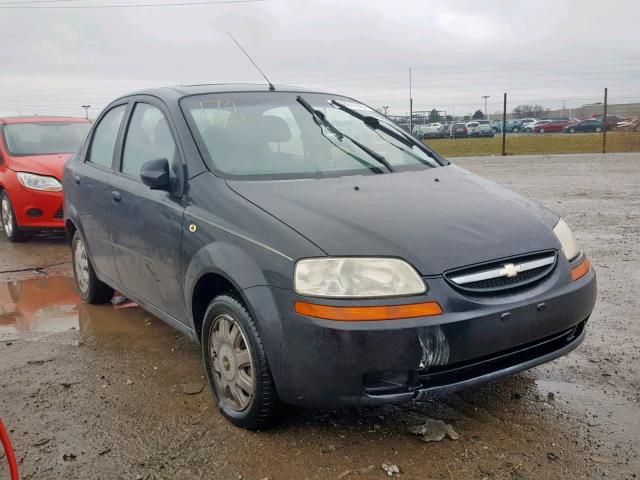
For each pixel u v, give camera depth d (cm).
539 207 365
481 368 295
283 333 286
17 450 311
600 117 5031
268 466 290
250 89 446
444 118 5031
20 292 602
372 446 304
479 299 284
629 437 306
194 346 444
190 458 299
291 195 331
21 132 918
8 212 849
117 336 469
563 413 332
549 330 303
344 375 274
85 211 500
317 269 281
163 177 366
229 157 374
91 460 301
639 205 988
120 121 484
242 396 320
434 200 337
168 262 374
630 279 573
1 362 426
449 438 309
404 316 272
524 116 6744
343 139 421
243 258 307
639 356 403
